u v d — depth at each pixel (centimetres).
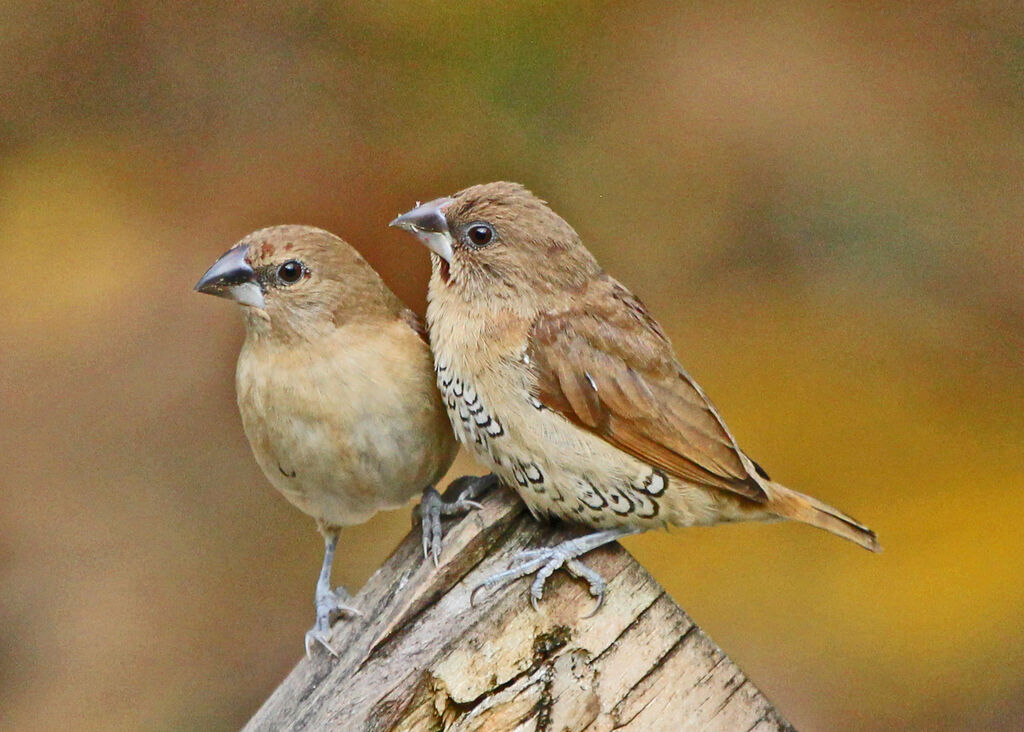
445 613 569
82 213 1134
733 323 1082
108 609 1087
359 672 556
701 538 1019
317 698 562
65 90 1170
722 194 1113
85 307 1116
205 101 1152
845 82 1120
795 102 1115
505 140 1105
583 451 628
